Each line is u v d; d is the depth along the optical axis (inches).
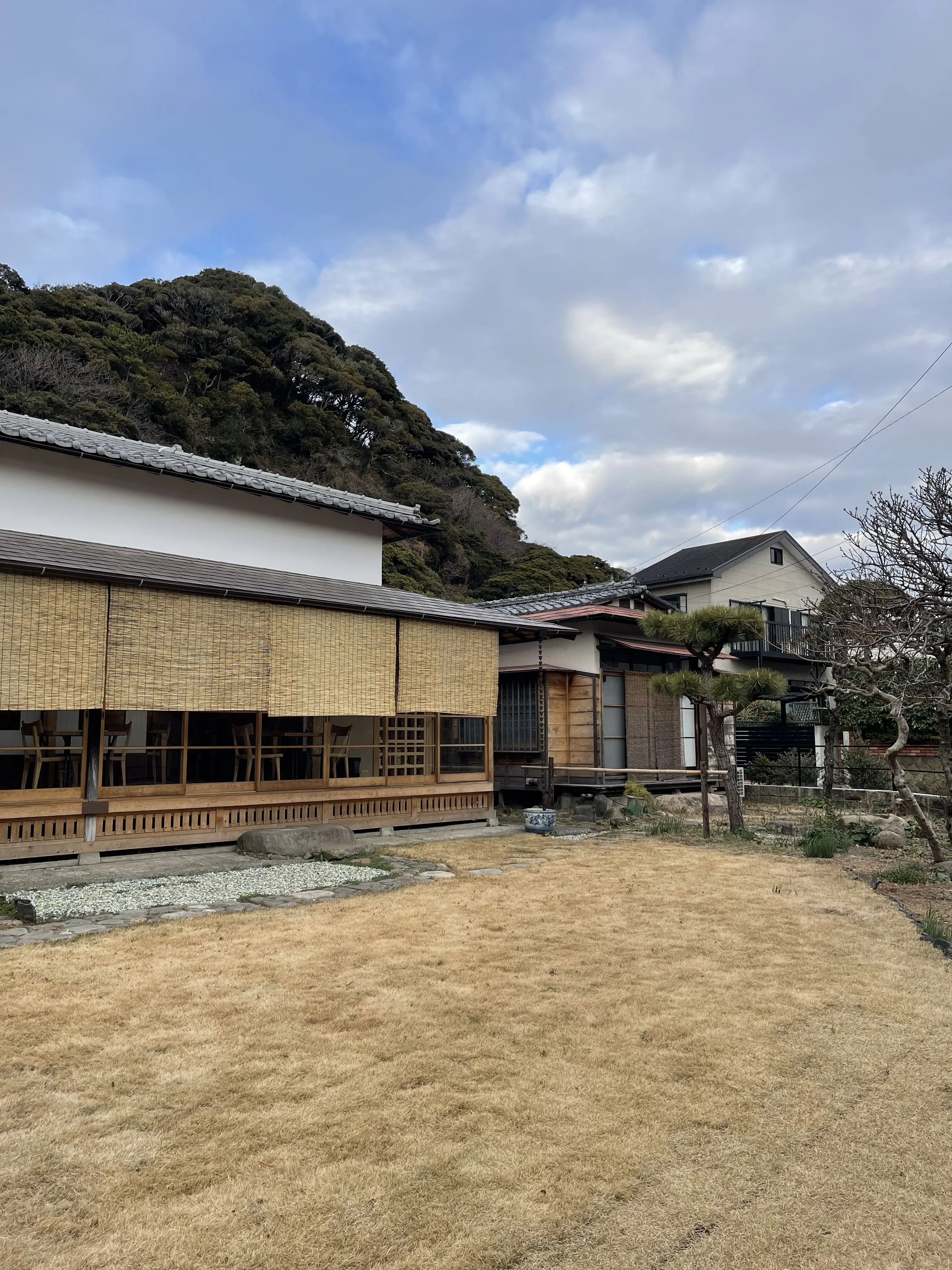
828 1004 183.5
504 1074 147.7
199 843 380.5
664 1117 132.6
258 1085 142.7
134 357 1264.8
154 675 346.0
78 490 419.5
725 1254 100.3
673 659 642.8
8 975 199.8
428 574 1286.9
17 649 308.2
